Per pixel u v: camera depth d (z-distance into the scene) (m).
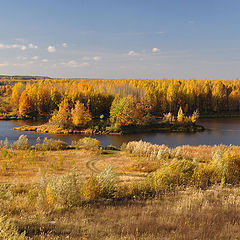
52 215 9.30
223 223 7.71
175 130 69.88
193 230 6.98
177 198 11.84
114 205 10.95
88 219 8.73
